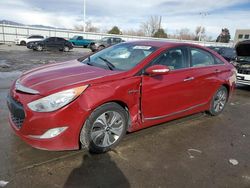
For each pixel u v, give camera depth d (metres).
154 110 3.77
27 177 2.71
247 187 2.86
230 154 3.61
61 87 2.88
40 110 2.80
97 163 3.10
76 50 26.11
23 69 10.36
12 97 3.12
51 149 2.91
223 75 5.04
